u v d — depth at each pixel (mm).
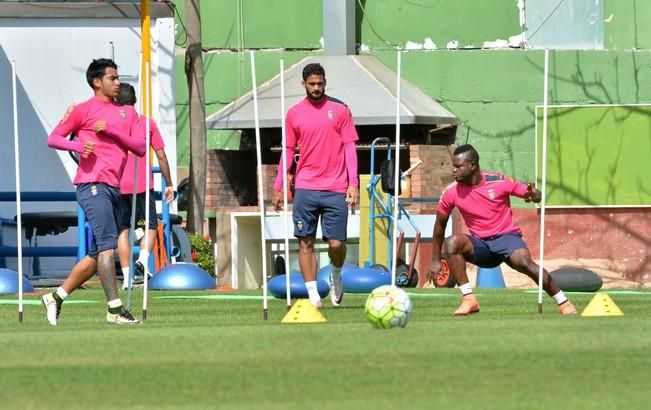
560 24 93062
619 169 89375
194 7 80562
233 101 92312
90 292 57875
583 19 93188
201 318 40406
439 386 22219
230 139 92062
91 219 37344
